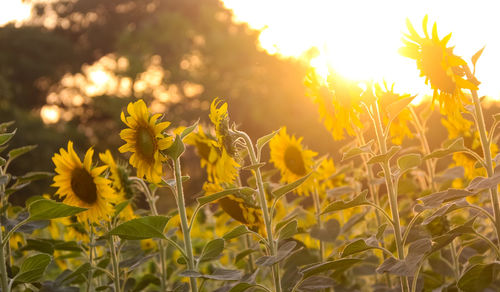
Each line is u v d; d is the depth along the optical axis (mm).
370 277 4422
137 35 36812
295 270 3406
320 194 4535
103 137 35000
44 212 2629
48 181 27328
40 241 3477
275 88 30406
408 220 4031
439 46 2383
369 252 3701
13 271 3248
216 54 33500
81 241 3629
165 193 13953
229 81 32812
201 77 33969
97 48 41156
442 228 3152
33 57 37406
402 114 3152
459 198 2377
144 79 36125
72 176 2990
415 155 2574
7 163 3617
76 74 39781
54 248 3508
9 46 36812
